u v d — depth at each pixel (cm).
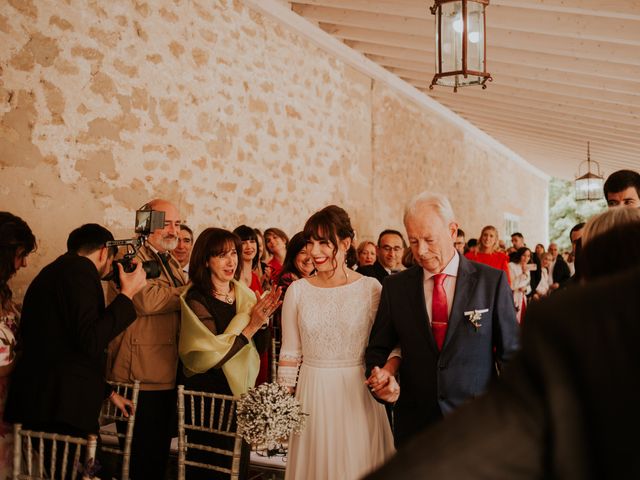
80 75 416
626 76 671
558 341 58
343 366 256
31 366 263
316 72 704
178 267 359
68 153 406
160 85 484
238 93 573
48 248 390
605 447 55
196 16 522
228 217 557
